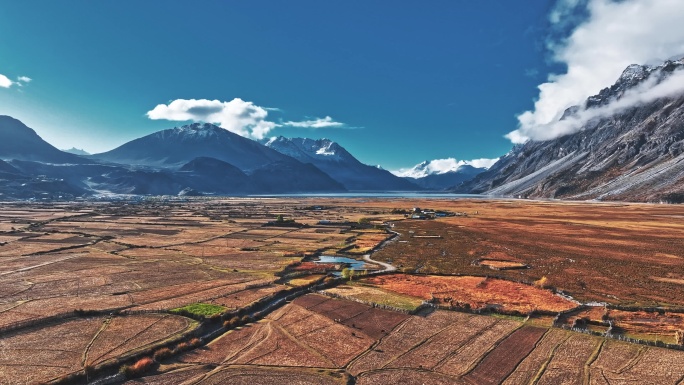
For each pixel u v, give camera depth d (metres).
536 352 53.56
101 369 47.47
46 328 60.25
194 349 54.62
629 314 69.62
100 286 84.56
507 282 93.19
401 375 47.66
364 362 51.00
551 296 81.19
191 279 91.69
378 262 117.69
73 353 51.72
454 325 63.78
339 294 80.88
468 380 46.47
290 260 115.94
